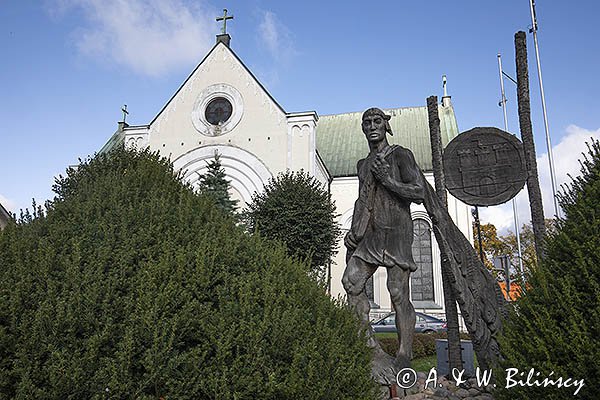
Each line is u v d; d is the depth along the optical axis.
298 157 29.11
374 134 7.64
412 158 7.49
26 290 3.62
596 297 4.46
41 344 3.36
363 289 7.26
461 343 8.77
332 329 4.37
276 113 30.03
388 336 19.00
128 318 3.62
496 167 8.55
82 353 3.43
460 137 8.88
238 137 30.09
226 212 5.63
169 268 4.05
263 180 29.11
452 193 8.75
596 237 4.80
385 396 6.46
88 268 3.85
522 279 5.53
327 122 43.00
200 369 3.59
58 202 4.91
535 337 4.59
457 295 7.61
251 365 3.66
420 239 32.56
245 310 3.95
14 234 4.30
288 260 4.95
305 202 25.41
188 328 3.74
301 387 3.68
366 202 7.38
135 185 5.28
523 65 8.75
